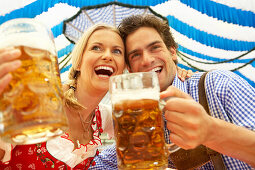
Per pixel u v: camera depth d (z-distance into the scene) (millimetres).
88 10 5520
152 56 1865
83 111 1865
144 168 801
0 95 713
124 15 5512
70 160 1601
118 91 845
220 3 7832
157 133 833
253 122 1340
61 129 820
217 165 1438
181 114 862
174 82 1835
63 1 6566
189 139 853
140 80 840
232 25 8031
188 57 8555
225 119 1523
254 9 7871
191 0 7500
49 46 814
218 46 8359
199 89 1685
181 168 1540
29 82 704
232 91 1536
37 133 785
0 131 711
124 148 828
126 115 829
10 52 684
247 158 1034
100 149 2207
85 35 1820
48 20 6910
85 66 1773
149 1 7117
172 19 7637
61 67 7629
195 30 8016
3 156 1360
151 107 833
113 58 1785
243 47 8406
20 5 6703
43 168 1537
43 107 700
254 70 8867
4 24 792
